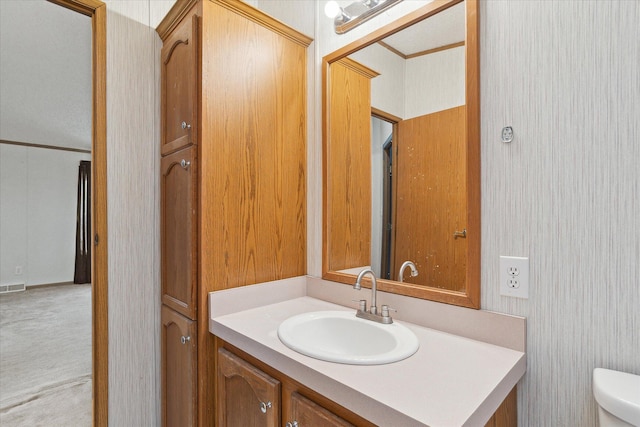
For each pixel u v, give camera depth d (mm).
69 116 4188
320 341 1290
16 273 5473
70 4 1479
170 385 1583
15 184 5469
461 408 714
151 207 1682
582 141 907
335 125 1587
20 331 3514
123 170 1599
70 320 3893
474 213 1090
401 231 1319
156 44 1701
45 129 4738
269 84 1570
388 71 1364
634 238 833
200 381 1354
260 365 1120
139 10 1648
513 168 1024
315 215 1671
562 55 938
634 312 833
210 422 1367
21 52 2645
